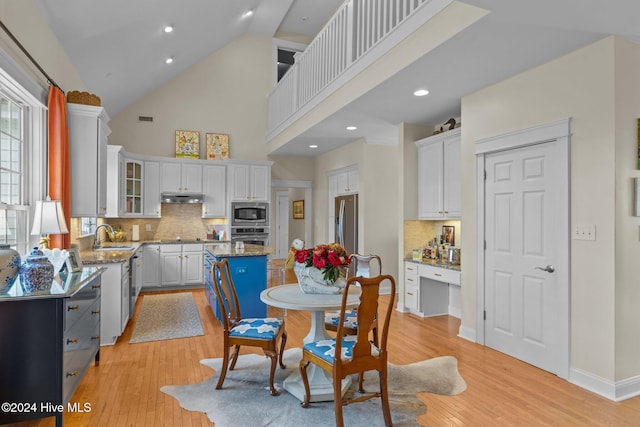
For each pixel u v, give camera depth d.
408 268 5.33
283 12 7.40
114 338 3.89
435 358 3.56
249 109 8.12
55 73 3.80
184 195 7.09
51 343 2.17
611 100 2.78
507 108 3.64
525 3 2.29
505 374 3.20
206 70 7.82
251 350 3.76
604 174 2.83
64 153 3.63
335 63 4.86
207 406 2.61
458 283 4.33
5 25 2.68
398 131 5.60
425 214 5.26
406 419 2.47
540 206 3.35
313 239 8.55
